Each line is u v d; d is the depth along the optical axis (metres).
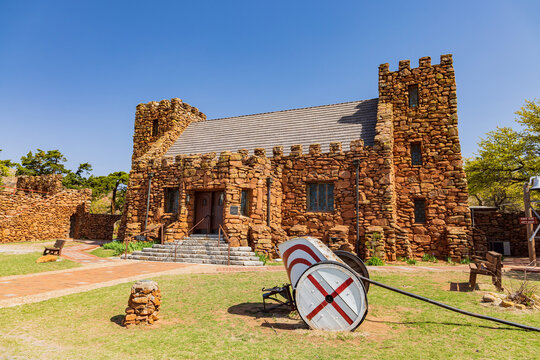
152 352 4.68
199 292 8.38
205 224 17.77
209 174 17.02
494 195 31.62
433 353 4.60
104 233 30.67
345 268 5.58
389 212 16.80
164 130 26.27
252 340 5.19
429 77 19.69
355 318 5.46
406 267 13.42
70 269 11.90
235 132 24.28
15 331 5.32
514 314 6.31
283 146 20.73
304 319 5.72
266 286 9.07
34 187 31.48
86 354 4.54
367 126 20.12
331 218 17.98
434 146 18.66
